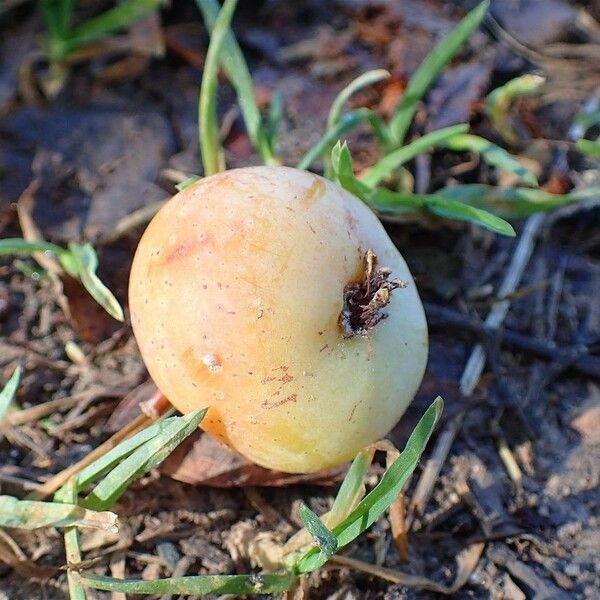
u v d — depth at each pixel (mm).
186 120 251
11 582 207
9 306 232
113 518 196
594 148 240
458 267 237
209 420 194
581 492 218
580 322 236
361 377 192
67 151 244
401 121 240
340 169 214
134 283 197
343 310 191
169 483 214
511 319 235
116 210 236
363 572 208
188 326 190
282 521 212
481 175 248
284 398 190
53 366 226
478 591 209
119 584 194
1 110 250
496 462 220
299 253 189
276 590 199
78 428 220
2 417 209
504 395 226
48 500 211
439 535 213
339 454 195
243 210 191
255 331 188
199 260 190
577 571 211
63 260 225
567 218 247
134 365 225
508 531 214
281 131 248
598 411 226
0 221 238
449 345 230
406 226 238
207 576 196
